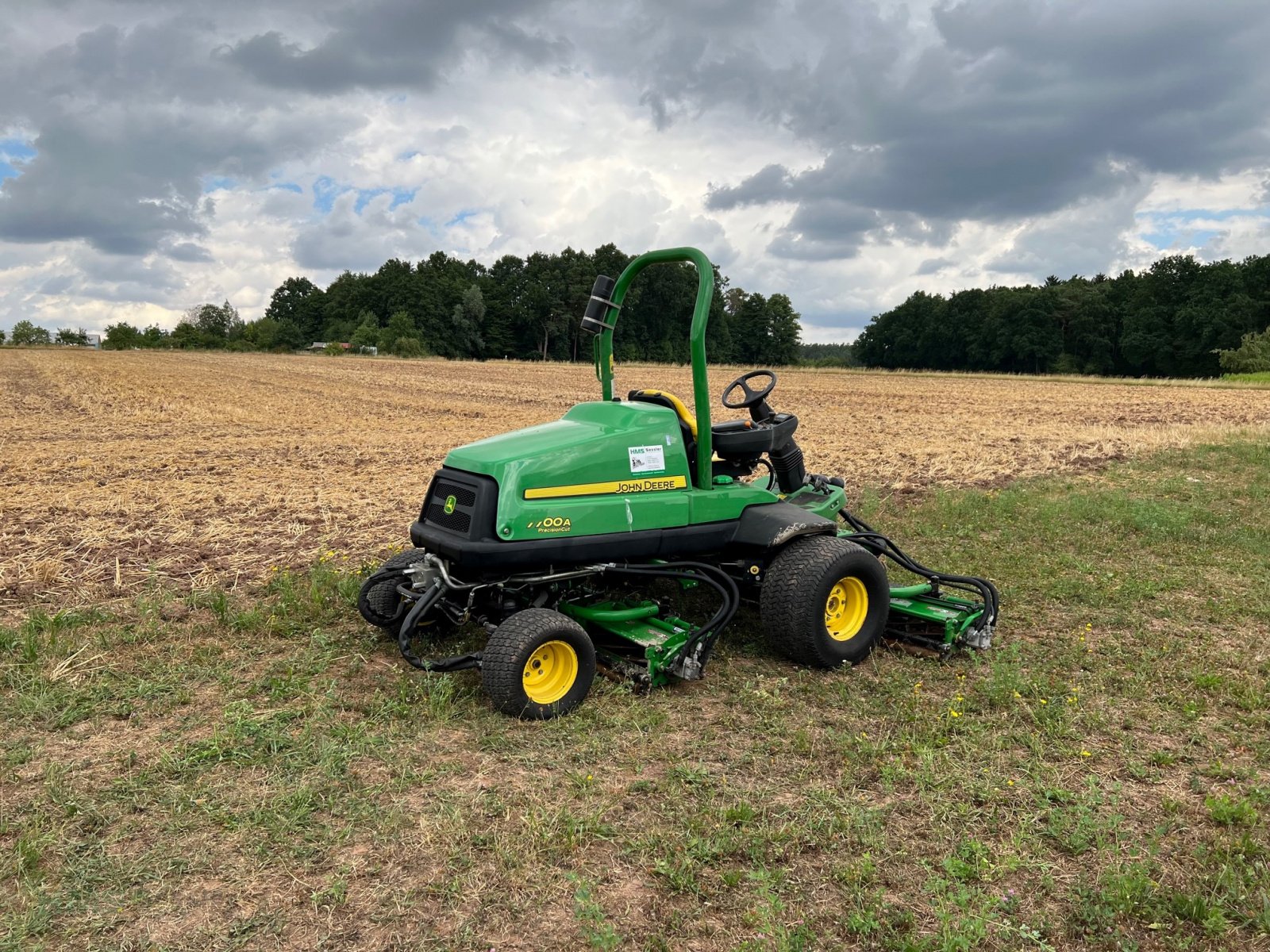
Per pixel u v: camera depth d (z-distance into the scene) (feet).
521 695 13.91
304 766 12.58
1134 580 22.94
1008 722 14.38
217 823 11.10
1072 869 10.39
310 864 10.25
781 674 16.56
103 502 33.19
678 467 16.72
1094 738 13.91
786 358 387.75
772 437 18.81
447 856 10.41
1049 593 21.86
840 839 10.87
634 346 331.57
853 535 19.49
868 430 63.52
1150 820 11.46
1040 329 284.61
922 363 341.62
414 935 9.07
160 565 23.80
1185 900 9.59
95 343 445.37
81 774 12.32
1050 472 41.83
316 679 15.92
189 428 64.95
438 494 16.01
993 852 10.64
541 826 10.91
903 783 12.34
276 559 24.66
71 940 8.90
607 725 14.16
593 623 16.33
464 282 387.14
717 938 9.11
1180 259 256.11
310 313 455.63
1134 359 258.37
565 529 15.16
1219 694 15.61
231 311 496.64
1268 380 141.28
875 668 17.06
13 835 10.81
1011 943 9.12
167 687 15.47
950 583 18.98
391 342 326.85
